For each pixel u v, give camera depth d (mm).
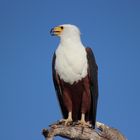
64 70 14289
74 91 14516
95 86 14516
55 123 13875
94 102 14539
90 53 14578
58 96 14836
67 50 14406
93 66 14469
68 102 14555
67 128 12203
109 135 12469
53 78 14719
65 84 14469
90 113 14742
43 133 11984
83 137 12344
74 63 14203
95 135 12406
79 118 14914
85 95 14461
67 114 15023
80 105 14719
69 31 14680
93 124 12977
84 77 14367
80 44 14641
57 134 12125
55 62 14547
